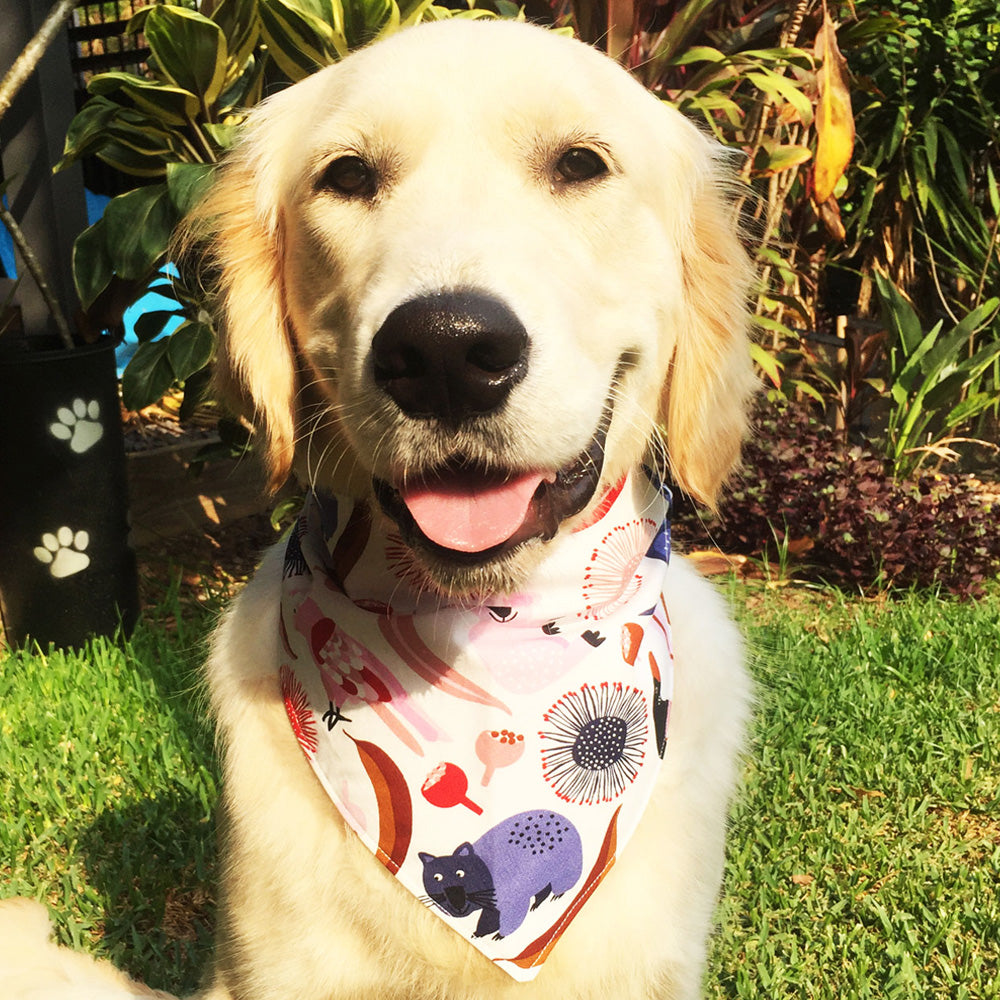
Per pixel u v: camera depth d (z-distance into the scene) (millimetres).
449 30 431
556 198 416
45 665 881
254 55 1122
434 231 376
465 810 440
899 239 1669
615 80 453
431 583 436
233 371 468
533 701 446
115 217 857
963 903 630
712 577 1181
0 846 660
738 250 500
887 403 1587
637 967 438
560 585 452
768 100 1213
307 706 451
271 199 465
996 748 790
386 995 441
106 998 479
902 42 1586
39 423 897
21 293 1061
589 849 441
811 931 599
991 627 993
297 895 433
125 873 635
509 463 372
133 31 915
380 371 361
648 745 454
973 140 1669
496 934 433
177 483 1251
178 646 916
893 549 1143
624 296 427
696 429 482
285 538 540
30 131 1019
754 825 690
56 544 923
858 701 849
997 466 1604
